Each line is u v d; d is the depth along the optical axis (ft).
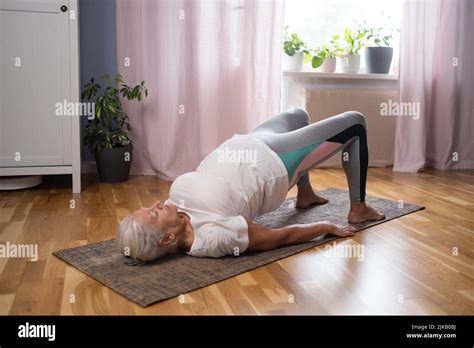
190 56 10.69
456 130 12.79
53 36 8.84
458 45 12.37
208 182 5.82
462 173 12.03
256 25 10.98
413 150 12.17
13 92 8.82
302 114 7.66
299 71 12.16
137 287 4.94
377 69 12.71
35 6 8.70
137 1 10.32
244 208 5.90
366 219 7.39
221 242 5.60
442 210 8.30
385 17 13.04
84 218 7.51
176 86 10.67
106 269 5.41
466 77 12.64
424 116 12.12
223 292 4.91
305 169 6.59
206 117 10.96
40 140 9.04
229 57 11.00
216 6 10.69
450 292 5.01
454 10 12.09
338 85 12.62
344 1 12.84
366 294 4.93
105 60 11.04
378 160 12.80
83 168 11.16
